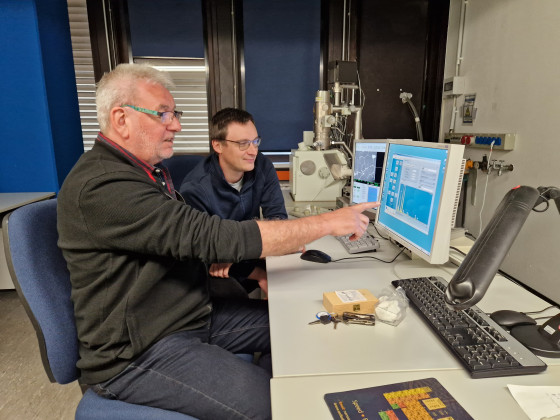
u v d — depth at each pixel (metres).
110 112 1.00
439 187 1.02
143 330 0.96
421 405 0.62
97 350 0.95
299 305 0.98
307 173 2.31
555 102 2.31
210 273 1.37
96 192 0.87
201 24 3.35
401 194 1.26
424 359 0.75
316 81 3.59
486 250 0.64
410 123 3.71
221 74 3.44
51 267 0.96
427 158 1.09
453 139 3.41
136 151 1.05
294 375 0.70
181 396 0.91
